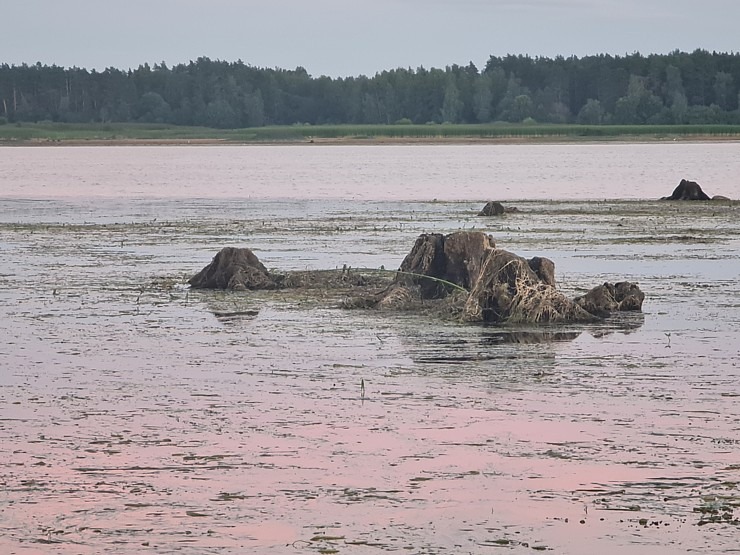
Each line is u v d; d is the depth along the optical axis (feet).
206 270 102.47
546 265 87.81
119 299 94.68
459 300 87.35
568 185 296.30
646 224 165.58
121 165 459.32
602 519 42.57
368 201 235.81
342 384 63.10
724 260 119.55
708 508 43.57
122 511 43.42
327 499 44.62
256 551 39.96
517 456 49.57
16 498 44.70
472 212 195.11
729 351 71.97
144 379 64.39
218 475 47.26
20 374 65.82
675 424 54.29
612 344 74.79
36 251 132.57
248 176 365.61
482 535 41.22
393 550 40.06
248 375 65.41
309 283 101.14
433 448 50.75
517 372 66.13
